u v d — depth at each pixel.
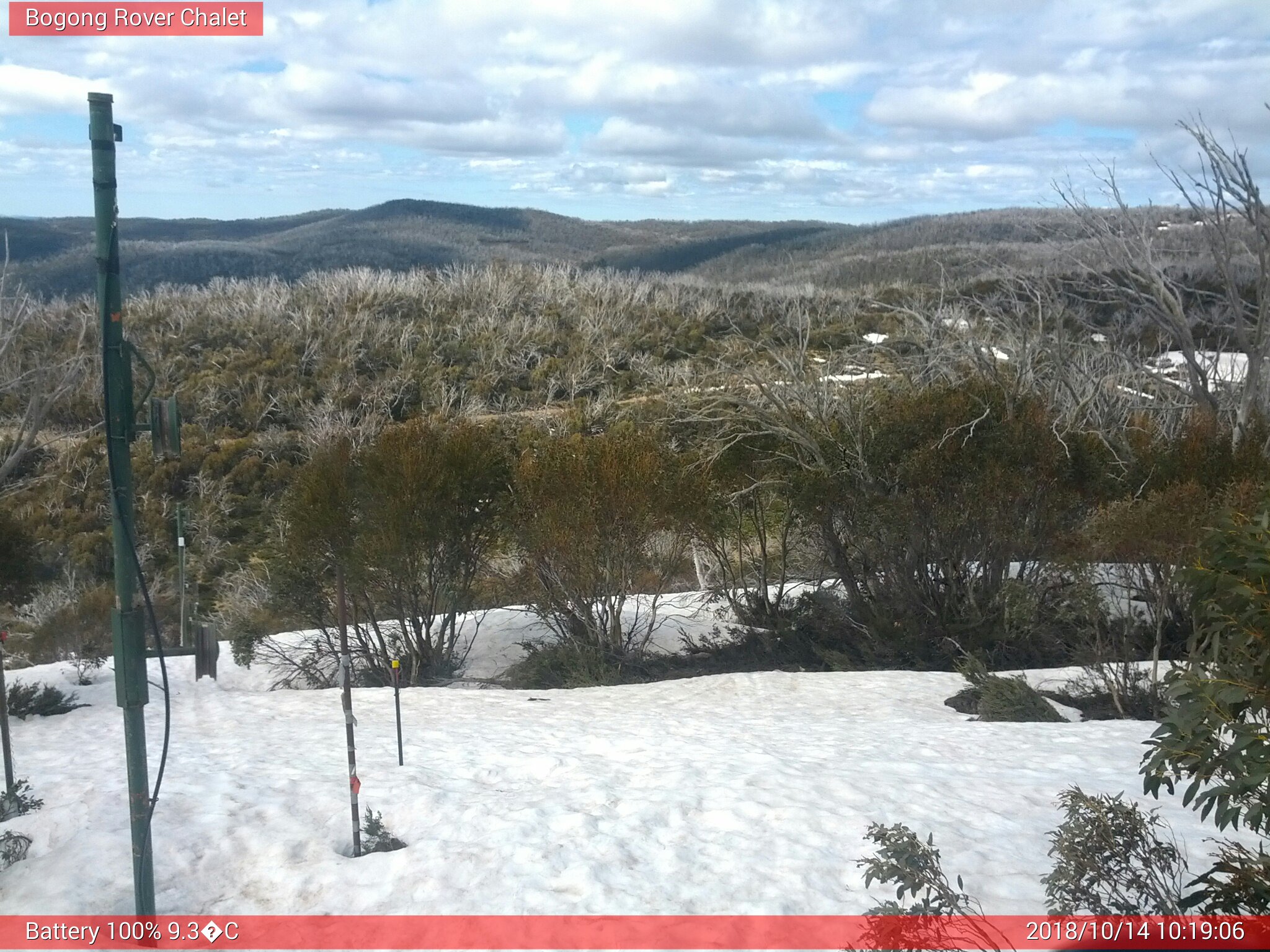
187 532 32.94
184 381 48.06
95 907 4.95
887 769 7.11
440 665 15.95
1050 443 14.59
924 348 20.25
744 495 17.36
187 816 6.16
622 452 15.90
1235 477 14.34
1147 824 4.57
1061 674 11.84
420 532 15.09
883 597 15.82
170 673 15.26
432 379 49.06
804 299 42.00
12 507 33.28
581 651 15.47
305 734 9.57
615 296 62.53
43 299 38.06
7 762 7.03
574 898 4.85
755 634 16.55
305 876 5.23
